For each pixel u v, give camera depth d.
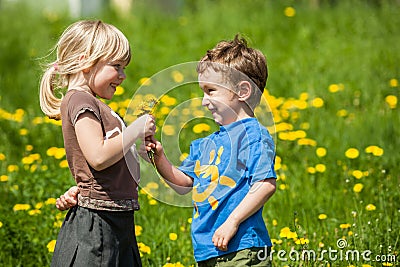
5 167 12.12
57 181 10.41
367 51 19.11
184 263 8.71
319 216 9.33
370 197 10.38
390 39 20.56
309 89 16.08
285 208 10.23
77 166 6.65
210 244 6.66
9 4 27.95
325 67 17.80
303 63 18.23
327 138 13.19
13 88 17.39
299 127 13.72
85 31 6.70
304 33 21.53
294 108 14.50
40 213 9.64
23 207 9.52
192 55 19.62
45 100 7.02
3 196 10.68
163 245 9.09
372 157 11.97
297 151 12.47
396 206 9.84
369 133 13.21
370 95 15.57
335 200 10.41
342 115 14.25
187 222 9.95
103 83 6.70
